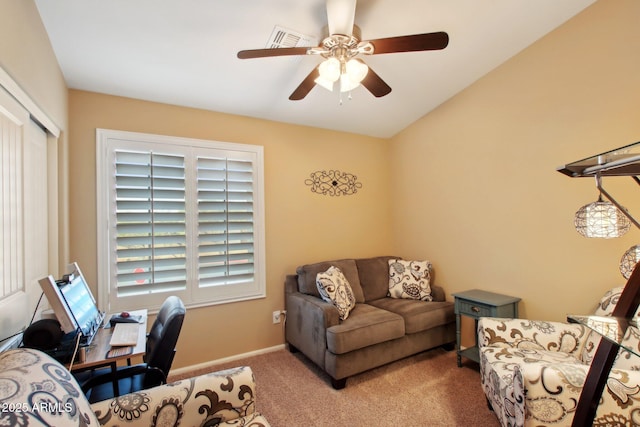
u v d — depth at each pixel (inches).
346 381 97.9
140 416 46.0
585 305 84.4
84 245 93.4
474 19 82.7
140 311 84.8
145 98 102.6
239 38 80.5
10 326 54.7
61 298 54.1
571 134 86.2
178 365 106.2
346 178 146.2
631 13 74.3
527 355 73.8
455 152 122.8
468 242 118.3
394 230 156.3
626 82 75.4
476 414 81.1
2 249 52.1
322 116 129.0
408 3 75.6
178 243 106.2
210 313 111.9
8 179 54.4
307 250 134.1
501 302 96.3
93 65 85.0
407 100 123.6
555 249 91.0
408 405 85.4
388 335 101.1
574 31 84.8
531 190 96.7
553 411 54.2
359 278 131.1
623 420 51.6
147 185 101.9
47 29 71.1
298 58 90.8
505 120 103.7
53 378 34.7
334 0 60.8
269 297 123.6
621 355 57.9
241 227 118.2
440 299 125.0
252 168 121.3
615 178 78.7
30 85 61.4
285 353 120.3
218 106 112.4
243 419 51.9
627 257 62.7
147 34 76.7
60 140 85.6
